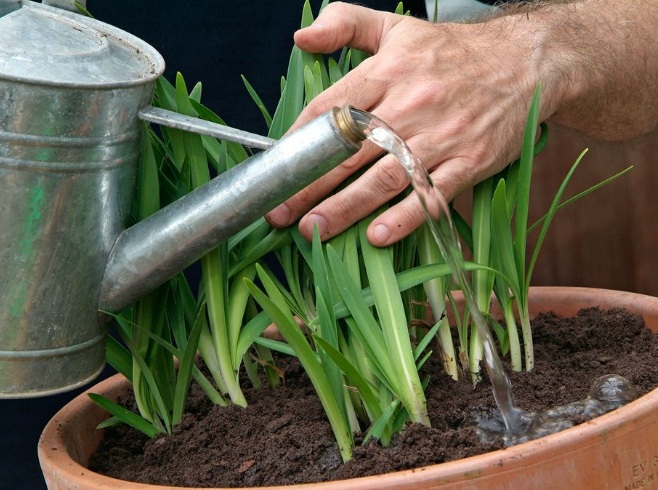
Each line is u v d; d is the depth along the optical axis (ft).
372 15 3.46
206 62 4.63
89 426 3.32
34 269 2.80
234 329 3.29
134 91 2.83
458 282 2.99
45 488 4.68
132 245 2.91
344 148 2.77
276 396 3.36
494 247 3.36
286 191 2.82
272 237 3.30
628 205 6.37
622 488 2.70
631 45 3.78
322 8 3.68
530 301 3.85
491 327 3.70
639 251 6.43
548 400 3.13
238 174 2.84
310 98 3.40
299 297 3.38
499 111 3.33
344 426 2.96
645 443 2.73
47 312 2.85
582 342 3.57
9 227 2.76
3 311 2.82
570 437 2.63
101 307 2.96
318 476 2.89
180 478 2.97
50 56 2.74
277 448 3.01
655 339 3.49
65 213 2.79
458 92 3.26
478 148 3.28
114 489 2.74
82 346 2.94
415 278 3.17
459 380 3.34
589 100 3.73
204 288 3.28
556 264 6.65
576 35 3.62
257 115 4.72
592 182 6.40
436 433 2.91
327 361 3.05
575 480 2.64
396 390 3.02
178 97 3.16
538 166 6.46
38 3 3.06
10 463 4.63
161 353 3.33
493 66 3.36
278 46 4.64
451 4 5.09
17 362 2.86
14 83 2.67
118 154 2.85
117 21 4.57
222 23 4.58
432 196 2.90
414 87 3.24
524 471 2.60
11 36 2.76
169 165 3.31
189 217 2.86
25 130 2.71
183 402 3.24
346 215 3.18
